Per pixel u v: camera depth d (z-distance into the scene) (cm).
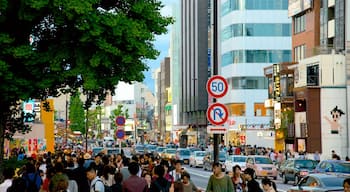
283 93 7356
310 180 2534
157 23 2516
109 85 2502
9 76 2302
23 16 2280
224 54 11069
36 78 2378
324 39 6919
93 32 2245
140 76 2475
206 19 13125
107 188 1770
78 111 11881
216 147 1927
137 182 1675
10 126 3112
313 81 6556
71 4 2192
